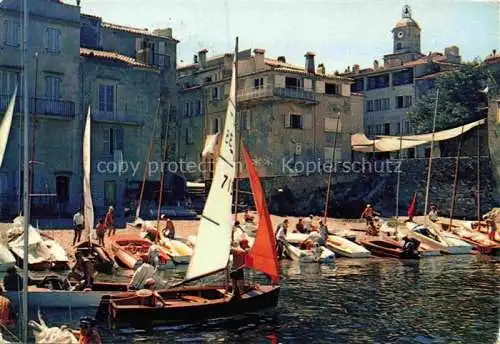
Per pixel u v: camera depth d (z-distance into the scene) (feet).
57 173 149.38
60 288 67.21
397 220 142.31
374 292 78.43
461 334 57.00
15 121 140.67
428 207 181.88
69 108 152.87
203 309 61.26
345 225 158.20
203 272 68.85
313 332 57.72
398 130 227.81
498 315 64.64
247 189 191.31
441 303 71.15
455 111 192.85
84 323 46.21
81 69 158.10
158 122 174.09
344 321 61.93
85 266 68.64
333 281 87.30
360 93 236.02
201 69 220.64
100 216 150.51
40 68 149.89
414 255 115.24
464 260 114.32
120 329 57.47
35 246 91.25
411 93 224.53
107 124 163.73
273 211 186.09
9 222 126.00
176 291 66.28
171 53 196.54
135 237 110.73
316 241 115.55
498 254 124.47
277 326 59.82
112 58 164.14
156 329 57.82
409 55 231.09
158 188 169.07
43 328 47.14
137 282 68.64
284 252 112.98
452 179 179.42
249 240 111.24
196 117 214.48
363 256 116.98
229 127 68.74
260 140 201.98
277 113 199.00
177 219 151.43
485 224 152.87
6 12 142.92
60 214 146.92
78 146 154.51
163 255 99.04
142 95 170.91
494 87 178.81
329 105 211.20
